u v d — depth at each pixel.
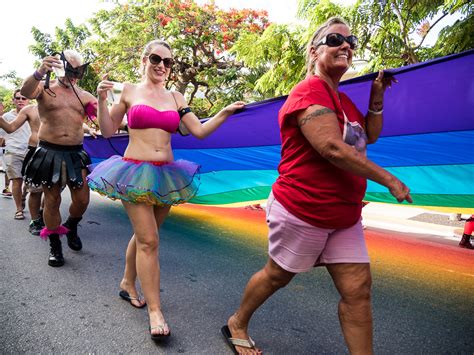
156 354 2.47
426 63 2.58
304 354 2.54
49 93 3.92
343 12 7.13
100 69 17.92
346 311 2.05
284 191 2.14
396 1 6.93
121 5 16.83
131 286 3.19
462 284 3.97
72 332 2.70
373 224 7.25
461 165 3.41
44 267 3.97
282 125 2.10
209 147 4.30
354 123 2.14
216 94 16.17
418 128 3.10
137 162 2.84
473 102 2.73
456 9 6.30
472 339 2.81
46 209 3.94
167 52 2.98
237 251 4.87
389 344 2.71
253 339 2.71
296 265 2.16
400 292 3.73
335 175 2.00
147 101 2.91
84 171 4.16
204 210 7.92
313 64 2.24
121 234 5.45
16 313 2.94
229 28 15.30
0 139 6.45
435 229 6.88
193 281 3.77
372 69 7.20
